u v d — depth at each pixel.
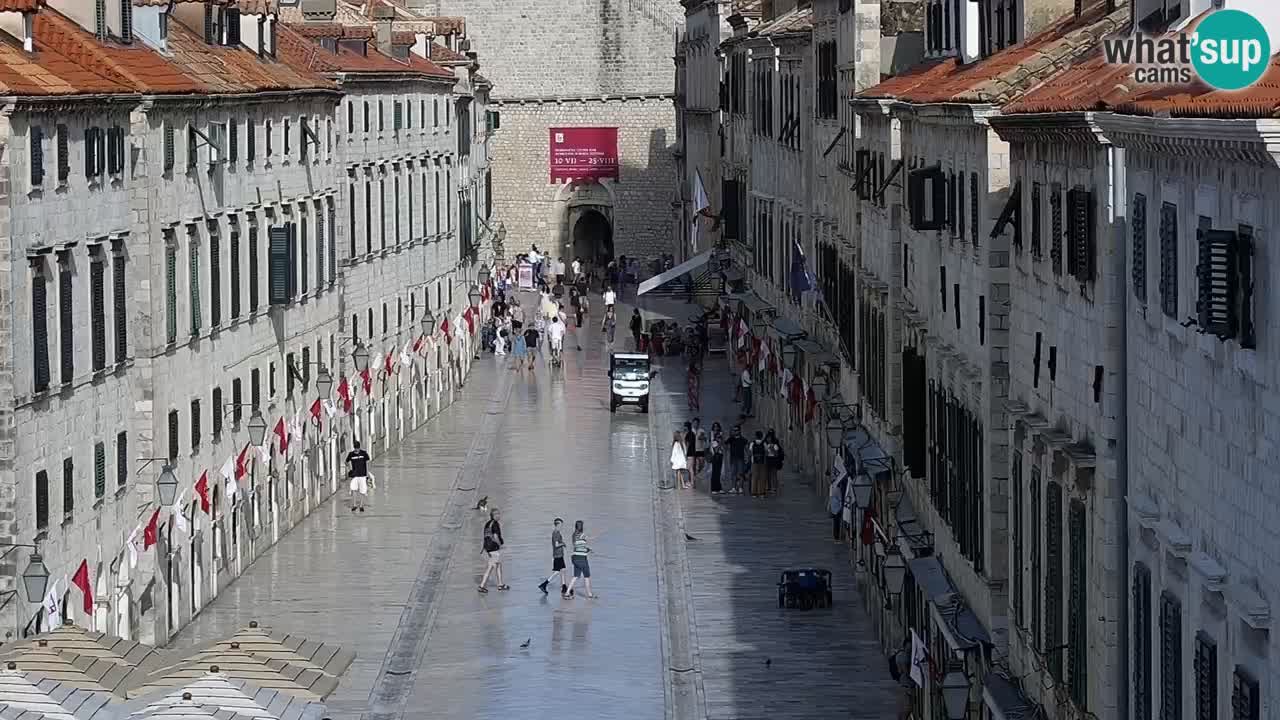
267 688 63.25
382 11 177.25
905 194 94.25
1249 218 42.97
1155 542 51.25
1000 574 70.62
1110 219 55.22
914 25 114.06
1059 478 60.75
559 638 101.31
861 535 106.62
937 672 78.25
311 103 136.50
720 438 137.38
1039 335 65.12
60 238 86.56
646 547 120.94
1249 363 43.41
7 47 87.38
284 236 124.75
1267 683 42.25
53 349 85.25
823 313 134.38
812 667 95.00
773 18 176.75
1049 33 76.00
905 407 90.00
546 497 136.38
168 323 101.75
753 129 176.38
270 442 124.06
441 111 186.62
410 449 157.75
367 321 154.50
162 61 106.38
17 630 79.38
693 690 91.81
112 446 93.44
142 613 96.69
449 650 99.31
